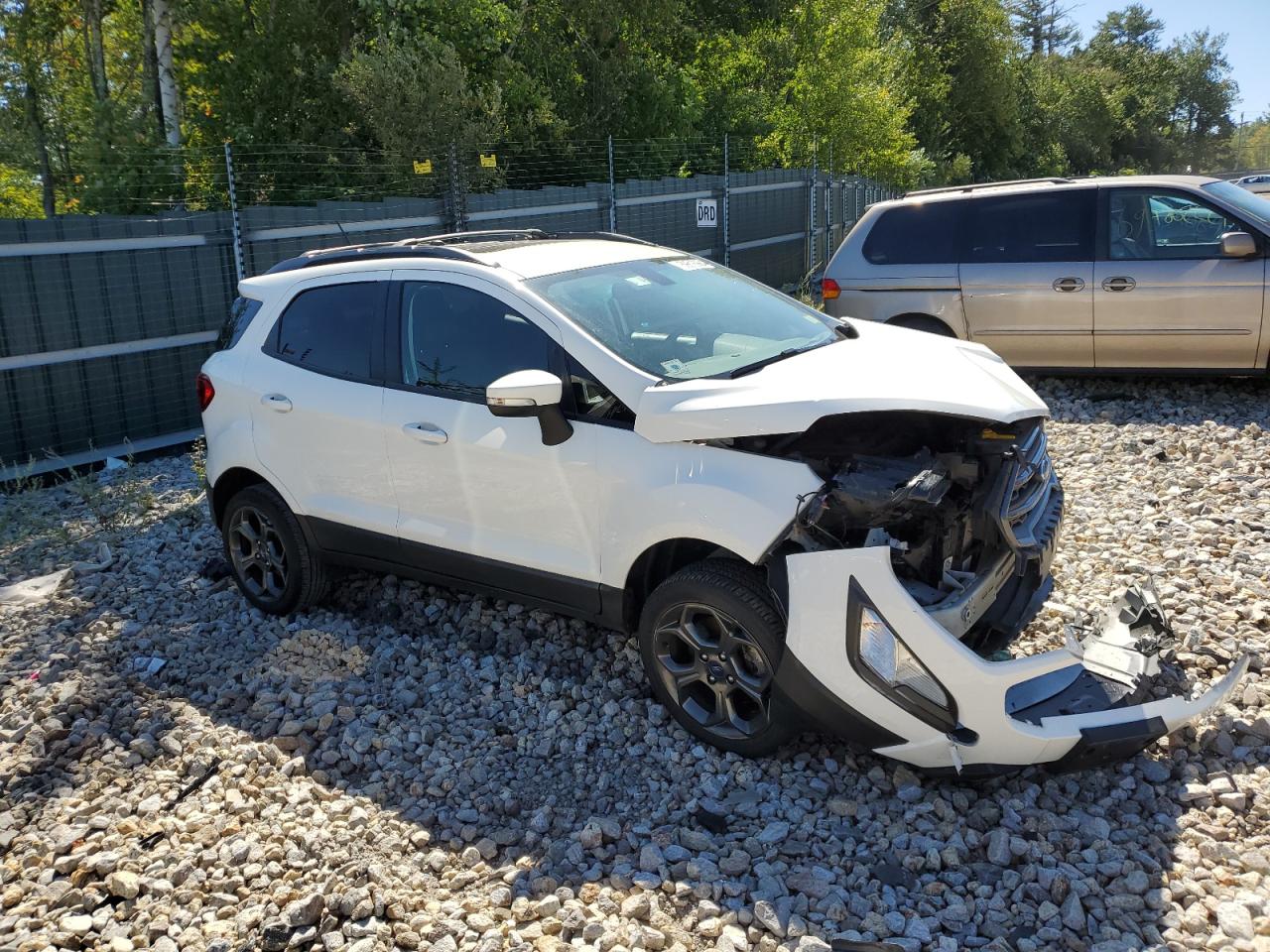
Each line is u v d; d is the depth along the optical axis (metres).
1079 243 9.03
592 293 4.67
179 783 4.16
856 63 26.69
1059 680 3.79
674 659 4.17
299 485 5.24
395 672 4.92
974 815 3.65
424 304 4.82
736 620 3.87
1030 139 59.03
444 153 14.57
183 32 17.73
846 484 3.69
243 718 4.63
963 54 45.28
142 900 3.49
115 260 8.88
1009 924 3.16
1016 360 9.47
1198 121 99.25
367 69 14.98
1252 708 4.13
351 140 16.89
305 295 5.31
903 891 3.32
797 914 3.22
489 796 3.97
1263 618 4.82
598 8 19.50
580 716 4.46
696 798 3.85
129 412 9.16
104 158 13.92
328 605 5.63
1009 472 4.00
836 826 3.64
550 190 13.01
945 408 3.77
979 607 3.87
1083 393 9.57
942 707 3.53
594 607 4.38
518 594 4.64
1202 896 3.20
